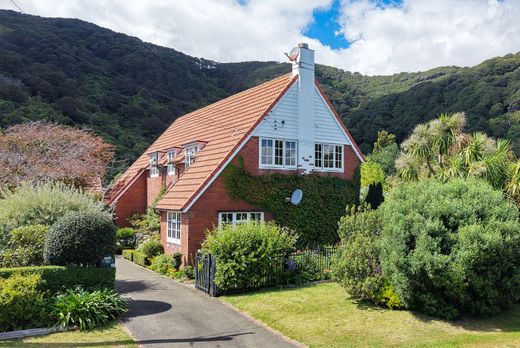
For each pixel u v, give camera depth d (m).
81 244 11.77
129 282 16.36
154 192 28.89
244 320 11.17
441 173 21.30
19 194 15.87
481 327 10.30
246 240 14.47
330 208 22.84
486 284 10.38
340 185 23.42
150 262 20.38
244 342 9.52
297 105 22.19
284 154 21.73
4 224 14.33
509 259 10.66
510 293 10.97
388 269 11.36
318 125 23.11
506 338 9.34
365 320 10.80
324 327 10.37
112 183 35.97
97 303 10.84
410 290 10.91
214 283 13.79
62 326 10.09
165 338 9.72
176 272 17.62
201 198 18.84
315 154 22.94
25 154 26.16
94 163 30.14
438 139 22.73
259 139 20.83
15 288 10.18
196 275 15.20
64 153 28.25
